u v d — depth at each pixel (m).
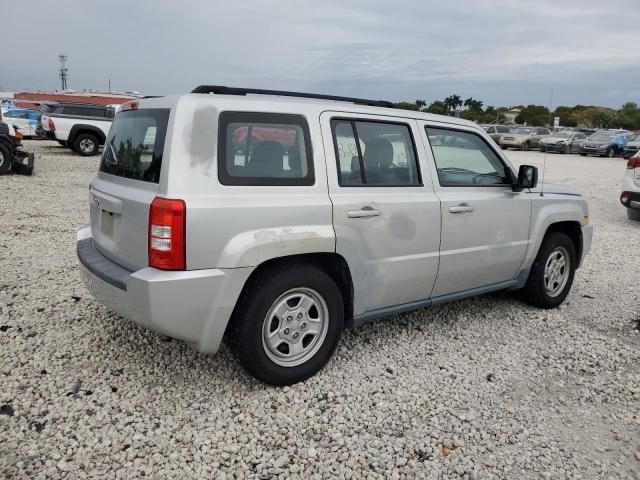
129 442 2.95
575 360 4.18
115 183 3.58
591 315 5.18
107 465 2.77
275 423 3.19
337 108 3.71
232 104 3.26
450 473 2.83
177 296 3.03
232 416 3.24
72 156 18.70
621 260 7.35
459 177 4.39
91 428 3.05
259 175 3.30
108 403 3.30
